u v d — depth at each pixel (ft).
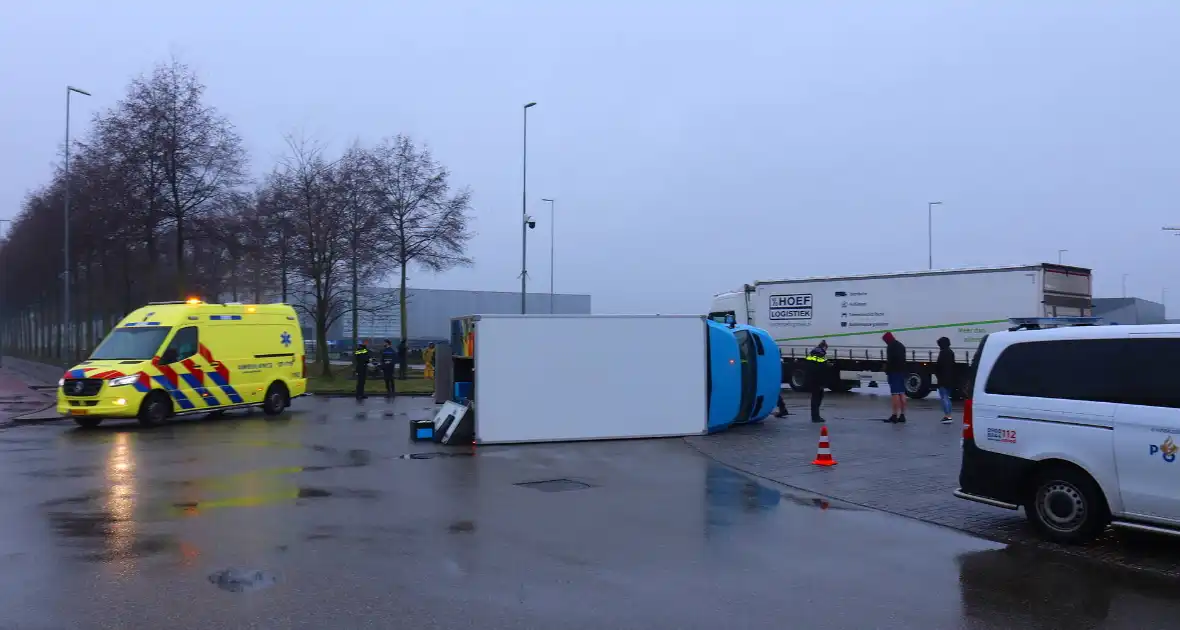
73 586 20.62
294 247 104.32
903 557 24.29
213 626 17.87
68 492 33.17
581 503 31.63
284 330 67.77
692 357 51.37
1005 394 27.14
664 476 37.73
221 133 96.12
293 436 52.11
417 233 108.58
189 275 108.99
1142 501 23.97
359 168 105.81
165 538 25.61
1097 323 29.84
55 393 90.84
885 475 37.70
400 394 90.27
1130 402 24.41
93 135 93.97
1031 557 24.36
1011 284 76.95
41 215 125.70
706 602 19.95
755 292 97.71
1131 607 19.92
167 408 58.34
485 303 194.49
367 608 19.17
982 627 18.45
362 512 29.71
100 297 135.33
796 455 43.57
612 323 49.96
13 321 278.67
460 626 18.06
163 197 92.32
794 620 18.74
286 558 23.43
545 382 48.70
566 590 20.76
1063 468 25.80
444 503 31.42
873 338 86.94
